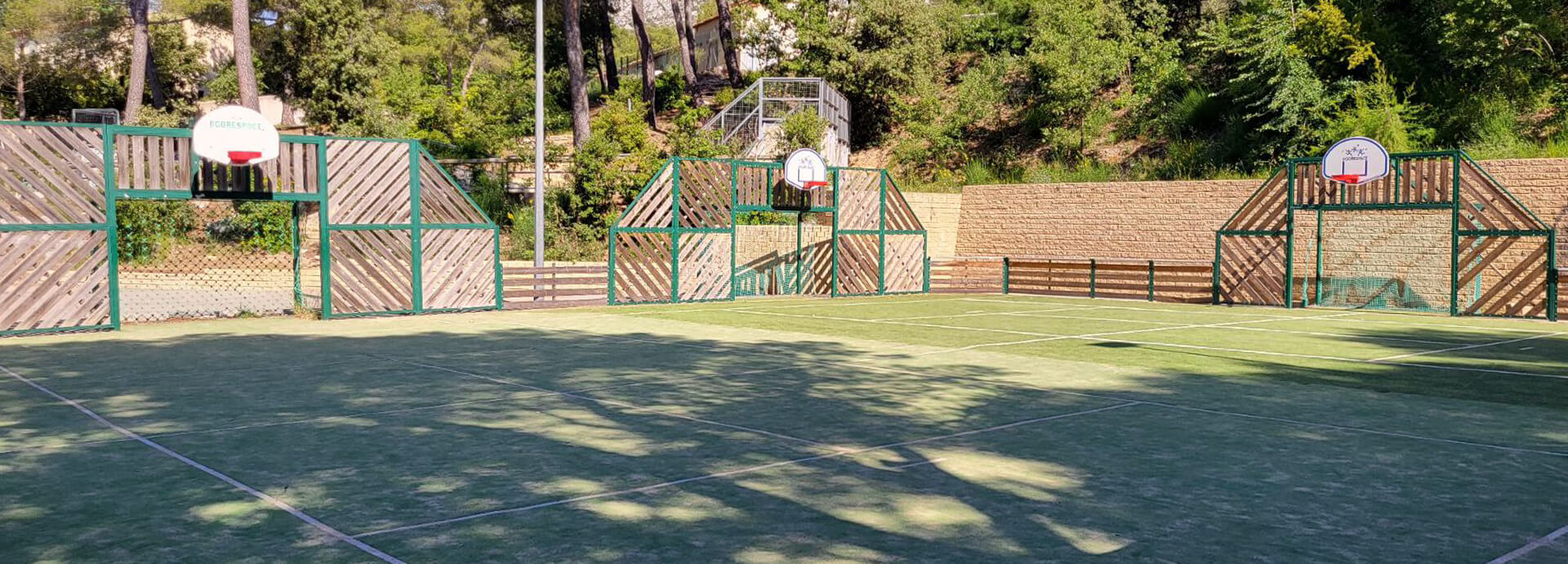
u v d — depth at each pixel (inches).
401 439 349.1
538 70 1015.0
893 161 1758.1
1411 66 1328.7
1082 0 1622.8
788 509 256.7
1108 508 258.5
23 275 727.7
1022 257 1395.2
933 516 250.8
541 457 319.6
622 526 240.5
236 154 799.1
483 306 962.1
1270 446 340.5
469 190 1577.3
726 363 569.0
